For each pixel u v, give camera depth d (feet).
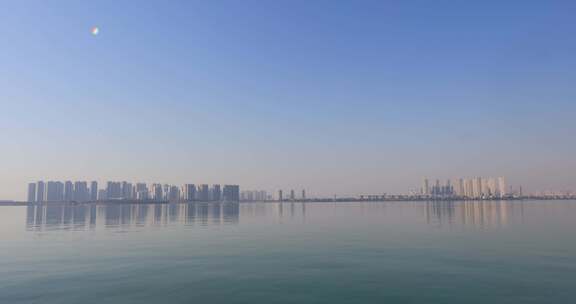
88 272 86.99
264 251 118.32
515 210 413.80
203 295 68.18
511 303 62.18
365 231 185.06
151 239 154.81
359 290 71.15
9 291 70.64
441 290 70.33
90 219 309.42
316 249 122.01
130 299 65.72
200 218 322.34
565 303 61.98
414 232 175.73
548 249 117.29
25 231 194.90
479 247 122.93
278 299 65.82
